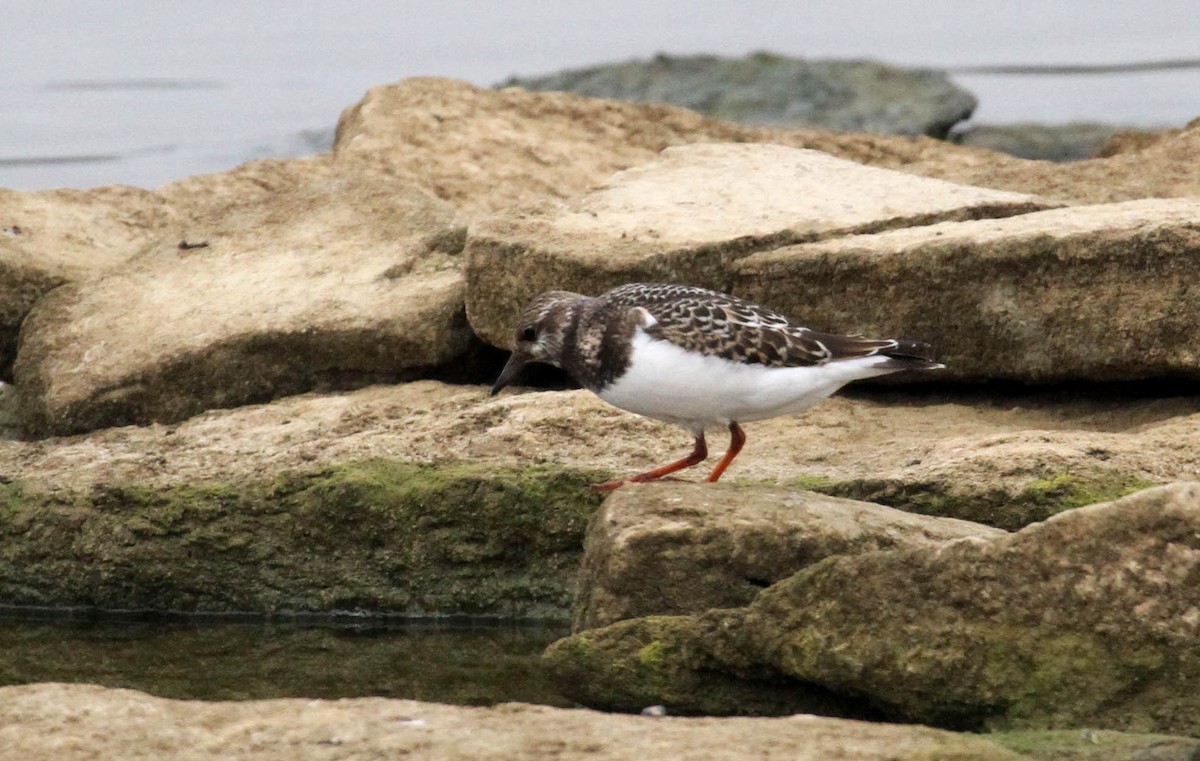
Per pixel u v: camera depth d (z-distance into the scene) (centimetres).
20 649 1275
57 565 1373
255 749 867
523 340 1260
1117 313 1358
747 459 1341
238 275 1719
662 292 1216
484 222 1587
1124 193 1809
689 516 1114
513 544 1308
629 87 3356
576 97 2395
